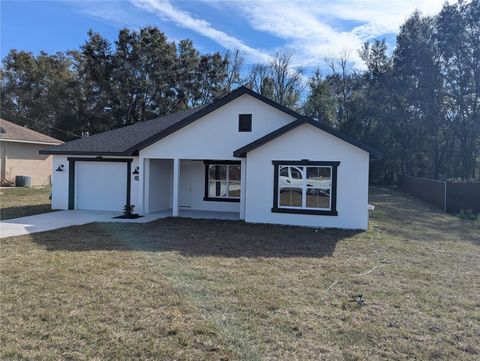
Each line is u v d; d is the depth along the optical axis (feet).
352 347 14.14
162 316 16.37
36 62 144.77
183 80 141.49
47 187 87.20
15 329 14.89
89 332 14.76
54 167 52.95
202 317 16.39
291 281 21.83
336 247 31.63
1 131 84.02
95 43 134.00
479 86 108.06
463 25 108.78
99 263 24.52
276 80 155.12
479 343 14.67
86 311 16.71
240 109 45.24
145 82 136.56
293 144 41.93
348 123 134.82
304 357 13.34
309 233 37.47
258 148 42.93
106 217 45.88
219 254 28.12
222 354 13.42
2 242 30.91
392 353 13.76
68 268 23.18
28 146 90.58
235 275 22.75
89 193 52.60
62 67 146.82
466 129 112.16
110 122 137.59
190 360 13.01
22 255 26.50
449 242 35.81
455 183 63.93
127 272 22.62
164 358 13.09
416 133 124.06
